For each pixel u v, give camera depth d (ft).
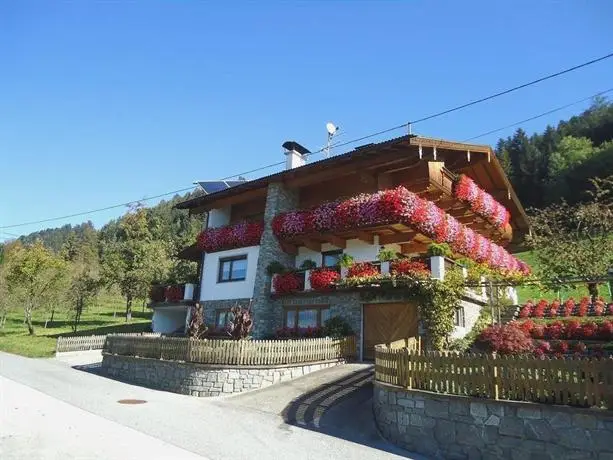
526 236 86.43
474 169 75.97
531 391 26.37
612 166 165.78
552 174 186.29
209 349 48.16
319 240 71.61
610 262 71.61
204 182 99.86
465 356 29.22
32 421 30.63
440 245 54.95
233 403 41.75
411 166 65.21
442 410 29.09
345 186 74.02
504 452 26.18
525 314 63.41
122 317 160.45
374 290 57.00
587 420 24.11
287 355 50.19
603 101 252.21
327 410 37.52
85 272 145.28
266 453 26.94
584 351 41.73
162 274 143.43
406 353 32.22
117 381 54.44
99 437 27.63
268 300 71.10
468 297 56.54
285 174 74.43
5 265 136.36
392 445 30.60
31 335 116.26
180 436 29.50
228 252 82.33
